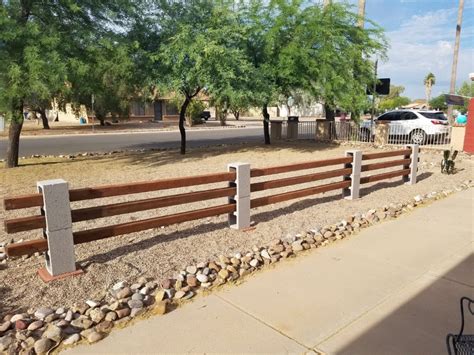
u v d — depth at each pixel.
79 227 5.73
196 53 11.66
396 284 3.92
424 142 16.41
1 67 9.23
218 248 4.75
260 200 5.72
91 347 2.91
